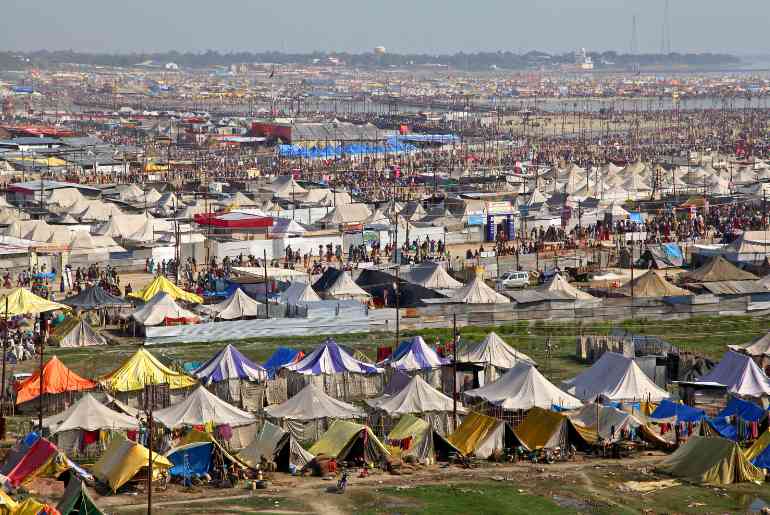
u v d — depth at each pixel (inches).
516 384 3479.3
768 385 3592.5
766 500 2780.5
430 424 3149.6
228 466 2930.6
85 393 3408.0
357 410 3348.9
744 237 6284.5
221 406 3265.3
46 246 6058.1
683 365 3907.5
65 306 4758.9
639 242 6771.7
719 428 3270.2
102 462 2901.1
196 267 6067.9
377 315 4849.9
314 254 6466.5
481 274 5738.2
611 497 2792.8
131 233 6486.2
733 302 5172.2
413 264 5846.5
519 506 2714.1
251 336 4667.8
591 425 3282.5
